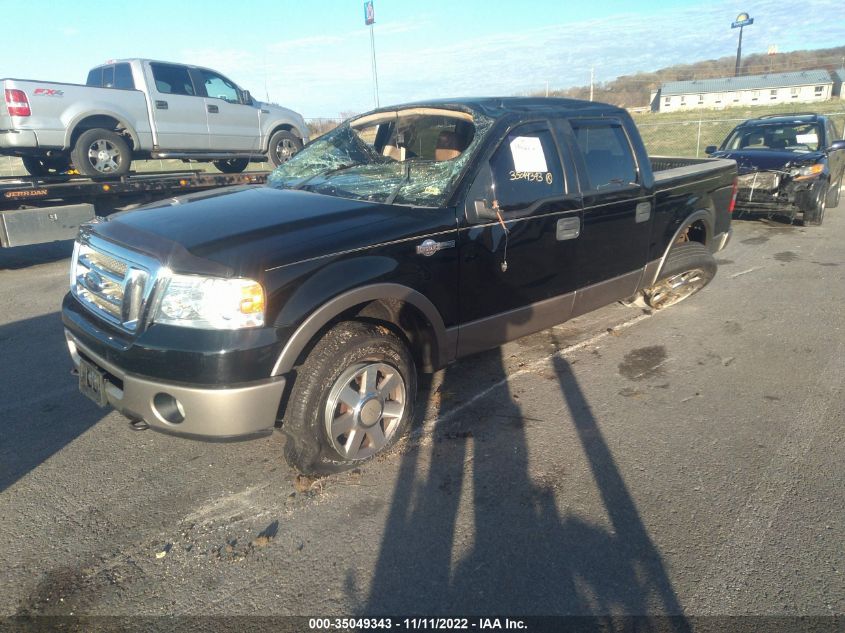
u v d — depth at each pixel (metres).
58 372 4.50
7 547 2.64
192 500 2.98
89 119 8.59
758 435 3.50
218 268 2.61
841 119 26.73
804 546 2.59
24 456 3.37
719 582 2.40
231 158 10.70
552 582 2.42
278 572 2.49
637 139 4.61
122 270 2.90
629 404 3.90
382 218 3.17
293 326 2.68
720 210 5.62
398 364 3.18
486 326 3.66
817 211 9.38
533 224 3.73
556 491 3.00
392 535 2.71
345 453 3.04
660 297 5.62
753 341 4.93
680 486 3.02
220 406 2.59
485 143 3.58
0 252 9.23
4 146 8.00
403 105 4.29
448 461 3.28
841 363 4.47
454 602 2.33
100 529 2.77
